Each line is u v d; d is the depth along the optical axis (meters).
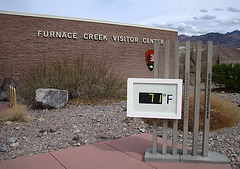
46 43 14.18
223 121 6.29
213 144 4.96
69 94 10.28
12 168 3.73
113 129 6.07
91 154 4.30
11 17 13.16
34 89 9.95
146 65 18.33
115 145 4.80
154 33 18.67
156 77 3.99
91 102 9.97
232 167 3.78
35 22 13.82
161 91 3.93
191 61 20.78
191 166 3.75
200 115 6.41
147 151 4.23
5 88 11.37
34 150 4.62
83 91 10.45
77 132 5.79
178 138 5.42
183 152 4.04
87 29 15.56
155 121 4.05
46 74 10.74
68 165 3.83
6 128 6.15
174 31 19.77
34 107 9.20
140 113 3.97
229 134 5.68
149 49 18.45
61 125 6.39
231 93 13.57
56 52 14.50
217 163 3.83
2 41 12.98
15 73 13.31
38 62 13.92
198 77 3.91
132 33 17.58
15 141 5.10
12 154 4.42
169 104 3.91
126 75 17.39
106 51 16.42
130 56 17.53
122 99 10.90
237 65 14.69
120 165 3.82
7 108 9.18
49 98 8.71
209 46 3.83
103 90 10.96
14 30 13.26
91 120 6.91
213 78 15.12
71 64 15.02
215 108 7.03
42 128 6.09
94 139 5.31
